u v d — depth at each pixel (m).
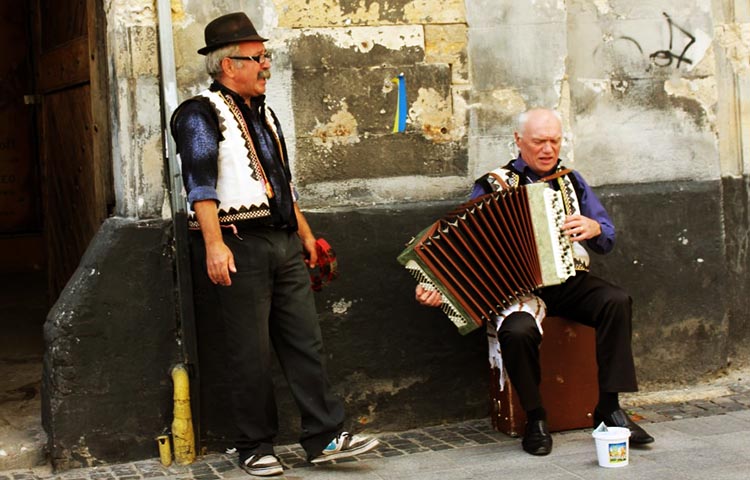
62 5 6.67
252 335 4.72
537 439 5.02
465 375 5.60
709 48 5.90
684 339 5.93
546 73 5.64
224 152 4.63
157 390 5.12
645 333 5.87
